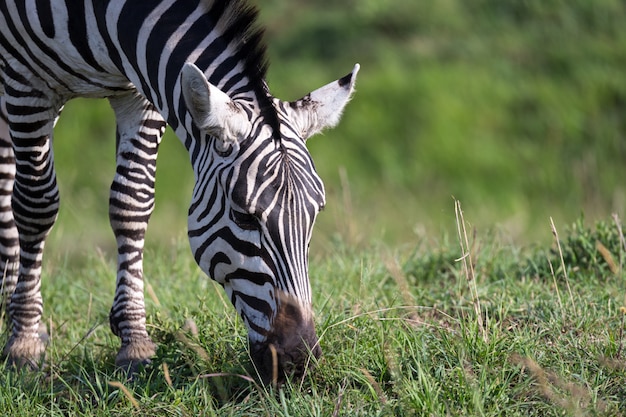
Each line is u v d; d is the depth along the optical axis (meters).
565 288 12.12
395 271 10.45
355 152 26.97
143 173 11.16
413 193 25.95
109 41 10.04
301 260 8.65
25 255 11.41
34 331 11.44
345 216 18.14
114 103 11.05
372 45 30.33
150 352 10.73
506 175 26.97
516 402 9.04
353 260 14.33
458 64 29.94
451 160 26.95
